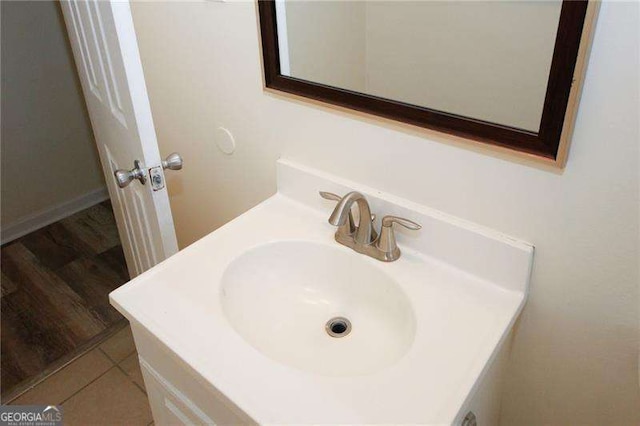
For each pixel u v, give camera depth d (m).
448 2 1.11
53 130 2.69
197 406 1.02
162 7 1.36
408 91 1.07
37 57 2.52
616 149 0.79
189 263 1.10
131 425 1.70
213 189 1.59
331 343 1.08
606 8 0.72
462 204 1.01
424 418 0.76
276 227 1.21
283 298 1.18
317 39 1.20
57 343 2.03
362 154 1.12
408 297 1.00
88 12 1.26
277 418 0.77
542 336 1.03
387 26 1.22
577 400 1.05
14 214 2.68
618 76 0.74
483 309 0.96
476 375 0.83
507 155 0.90
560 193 0.87
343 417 0.77
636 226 0.82
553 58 0.78
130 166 1.40
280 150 1.29
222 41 1.27
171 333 0.93
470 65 1.03
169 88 1.51
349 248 1.13
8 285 2.33
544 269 0.96
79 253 2.54
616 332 0.93
